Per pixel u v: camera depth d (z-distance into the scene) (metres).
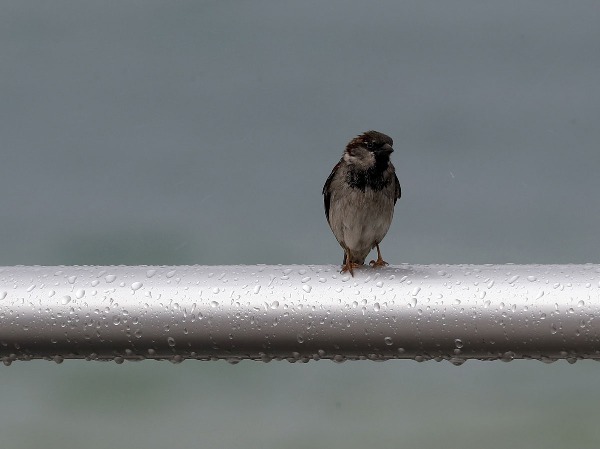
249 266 2.22
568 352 2.11
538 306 2.09
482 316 2.11
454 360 2.17
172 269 2.23
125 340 2.20
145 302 2.19
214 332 2.18
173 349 2.22
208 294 2.20
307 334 2.17
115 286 2.21
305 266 2.21
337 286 2.17
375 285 2.16
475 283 2.13
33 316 2.20
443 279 2.15
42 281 2.23
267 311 2.17
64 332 2.20
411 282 2.15
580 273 2.12
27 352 2.24
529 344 2.11
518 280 2.12
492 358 2.16
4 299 2.20
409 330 2.14
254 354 2.21
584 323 2.08
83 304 2.19
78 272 2.23
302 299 2.17
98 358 2.24
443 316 2.12
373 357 2.20
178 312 2.18
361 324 2.15
